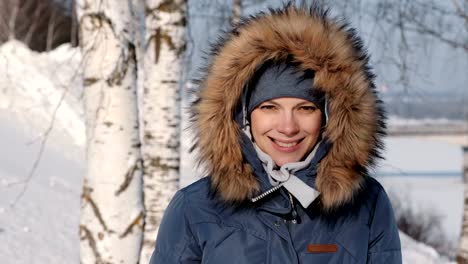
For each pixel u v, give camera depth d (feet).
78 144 50.57
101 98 11.28
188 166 48.70
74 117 51.47
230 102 6.21
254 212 6.24
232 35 6.50
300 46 6.07
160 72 16.42
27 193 32.71
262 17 6.49
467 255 26.50
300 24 6.25
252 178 6.15
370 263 6.40
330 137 6.18
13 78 52.70
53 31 90.53
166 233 6.51
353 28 6.71
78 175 44.83
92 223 11.37
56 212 31.30
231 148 6.20
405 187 67.00
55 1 91.09
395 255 6.50
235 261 6.13
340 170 6.14
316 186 6.18
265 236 6.17
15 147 45.03
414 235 46.24
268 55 6.14
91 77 11.35
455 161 113.70
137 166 11.52
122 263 11.39
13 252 24.36
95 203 11.32
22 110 50.75
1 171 35.81
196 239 6.34
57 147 48.65
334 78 6.08
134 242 11.48
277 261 6.09
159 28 16.25
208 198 6.41
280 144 6.31
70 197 35.47
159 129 16.55
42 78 53.26
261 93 6.28
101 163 11.30
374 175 7.18
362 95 6.20
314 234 6.25
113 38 11.23
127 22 11.44
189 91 6.91
